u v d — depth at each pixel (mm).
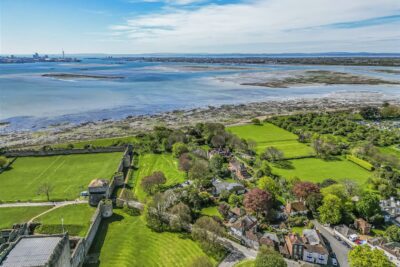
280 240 90812
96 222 95312
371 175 138000
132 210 106500
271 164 150750
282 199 116438
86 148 166750
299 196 110500
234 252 85500
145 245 88500
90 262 81562
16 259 64938
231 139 174125
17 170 140750
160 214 99625
